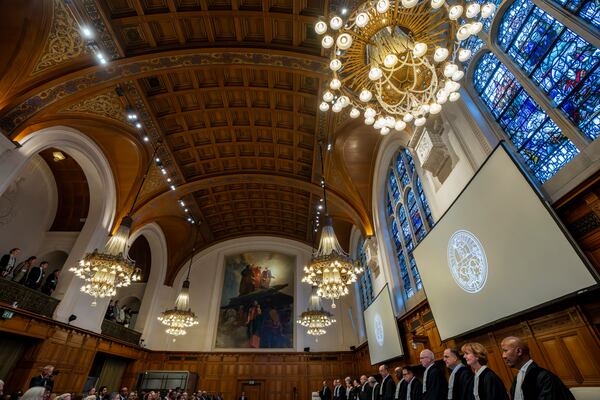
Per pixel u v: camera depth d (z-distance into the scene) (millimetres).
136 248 19859
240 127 13945
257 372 17859
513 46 5141
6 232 11711
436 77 4195
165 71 10500
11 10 7730
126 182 14023
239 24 9531
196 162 15570
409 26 4289
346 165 13523
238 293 20797
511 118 5273
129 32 9422
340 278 7852
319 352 18438
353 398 10055
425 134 7348
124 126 12164
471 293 5598
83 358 12203
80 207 13875
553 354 4258
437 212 7336
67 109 10133
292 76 11383
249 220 21906
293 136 14125
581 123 3965
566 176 4086
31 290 9906
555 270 3850
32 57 8430
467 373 3455
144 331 17594
